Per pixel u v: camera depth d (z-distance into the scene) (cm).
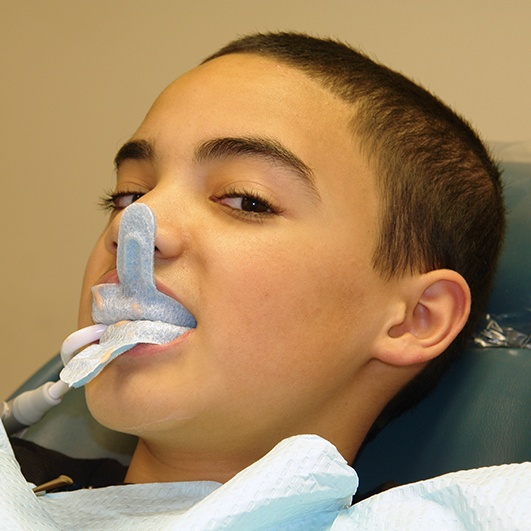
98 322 84
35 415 100
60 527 77
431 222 97
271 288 82
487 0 144
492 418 98
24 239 179
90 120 173
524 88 142
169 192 85
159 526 74
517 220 114
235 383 81
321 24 153
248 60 94
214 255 81
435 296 96
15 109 177
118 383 80
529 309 110
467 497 62
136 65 169
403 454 100
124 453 112
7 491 69
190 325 81
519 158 124
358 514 67
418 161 97
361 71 98
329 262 85
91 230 175
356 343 89
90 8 172
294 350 83
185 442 85
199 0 164
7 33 177
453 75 145
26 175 178
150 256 79
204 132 87
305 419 89
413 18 148
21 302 179
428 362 98
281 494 63
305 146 87
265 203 84
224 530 61
